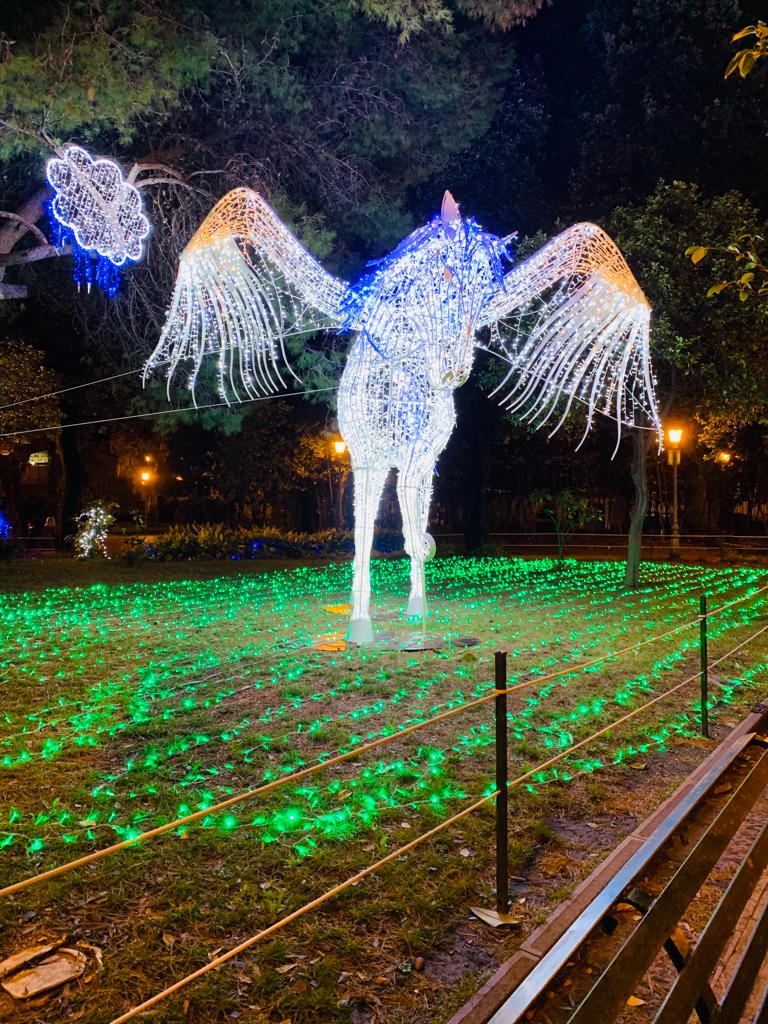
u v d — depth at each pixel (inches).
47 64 381.7
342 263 618.2
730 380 541.6
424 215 804.0
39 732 222.8
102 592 545.6
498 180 794.8
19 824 161.9
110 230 372.2
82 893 136.1
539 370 330.6
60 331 862.5
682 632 380.8
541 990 80.1
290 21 505.0
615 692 267.3
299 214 534.6
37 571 688.4
